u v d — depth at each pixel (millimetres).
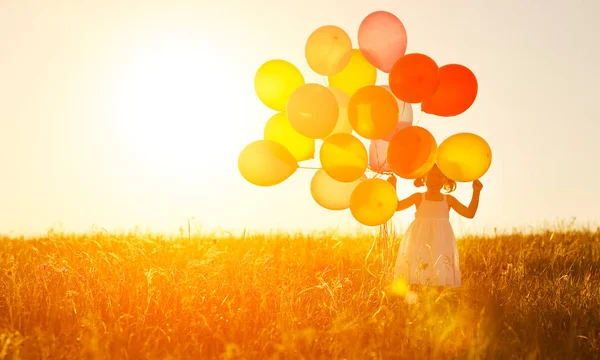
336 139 5805
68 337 4836
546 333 5133
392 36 6117
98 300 5578
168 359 4367
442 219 6566
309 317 5395
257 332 5012
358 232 10602
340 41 6234
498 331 5082
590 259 9070
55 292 5730
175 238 9289
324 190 6254
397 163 5672
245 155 6086
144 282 5918
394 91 5754
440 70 6109
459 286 6438
